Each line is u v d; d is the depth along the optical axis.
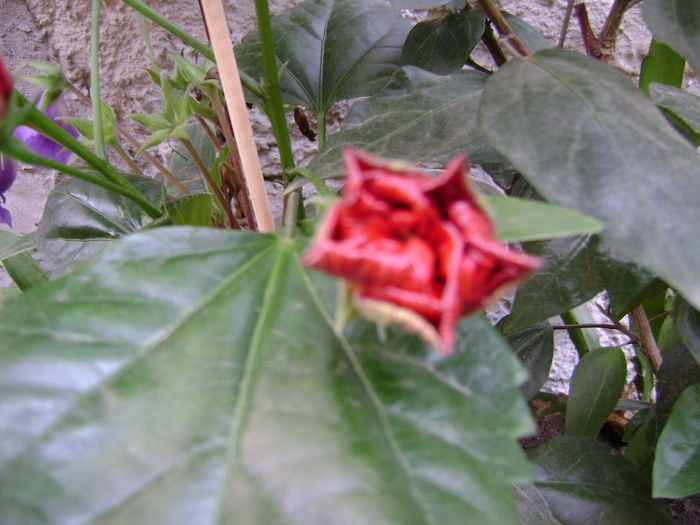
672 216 0.11
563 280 0.16
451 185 0.08
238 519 0.09
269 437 0.09
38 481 0.09
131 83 0.31
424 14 0.31
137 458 0.09
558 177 0.11
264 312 0.11
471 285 0.08
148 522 0.09
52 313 0.11
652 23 0.15
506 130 0.12
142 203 0.18
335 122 0.33
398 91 0.17
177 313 0.11
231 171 0.22
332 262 0.08
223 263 0.12
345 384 0.10
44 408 0.10
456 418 0.10
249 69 0.24
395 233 0.09
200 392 0.10
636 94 0.14
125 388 0.10
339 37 0.25
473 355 0.11
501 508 0.09
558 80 0.13
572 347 0.35
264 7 0.16
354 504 0.09
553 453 0.22
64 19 0.29
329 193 0.15
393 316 0.08
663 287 0.17
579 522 0.21
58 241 0.23
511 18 0.24
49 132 0.16
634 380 0.35
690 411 0.16
